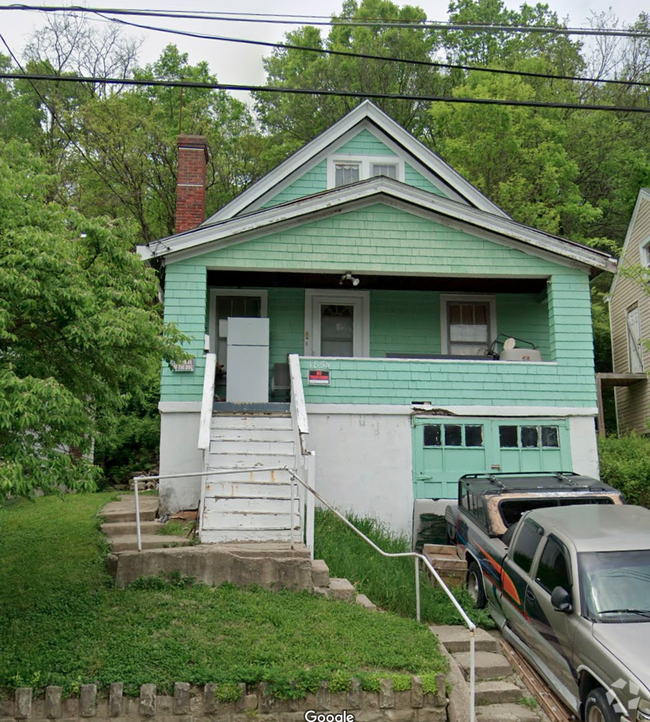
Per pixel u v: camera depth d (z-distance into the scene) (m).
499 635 7.91
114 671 5.90
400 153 15.72
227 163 28.64
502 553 7.97
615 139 31.12
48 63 29.83
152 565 8.00
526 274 12.84
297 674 5.89
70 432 6.55
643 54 35.12
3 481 5.26
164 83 8.13
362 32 33.19
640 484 12.24
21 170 7.89
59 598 7.49
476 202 15.55
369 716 5.86
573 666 5.88
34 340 7.18
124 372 7.39
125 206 27.19
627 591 5.99
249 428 11.09
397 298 15.05
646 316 20.72
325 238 12.62
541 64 30.97
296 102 31.27
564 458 12.46
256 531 9.05
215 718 5.72
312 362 12.32
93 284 7.50
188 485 11.55
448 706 6.01
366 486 12.04
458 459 12.30
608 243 14.88
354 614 7.27
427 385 12.45
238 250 12.45
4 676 5.82
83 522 10.59
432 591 8.65
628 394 22.09
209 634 6.59
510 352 13.30
